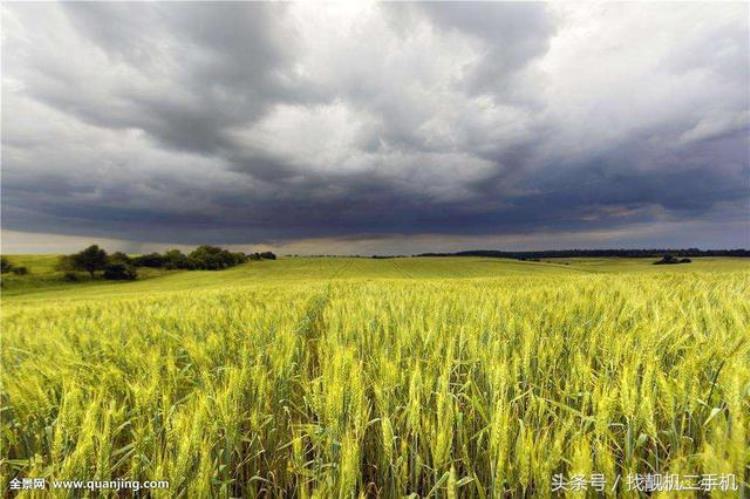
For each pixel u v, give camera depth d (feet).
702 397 7.35
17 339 19.99
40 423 9.20
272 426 9.58
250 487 8.24
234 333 15.81
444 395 7.66
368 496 8.68
